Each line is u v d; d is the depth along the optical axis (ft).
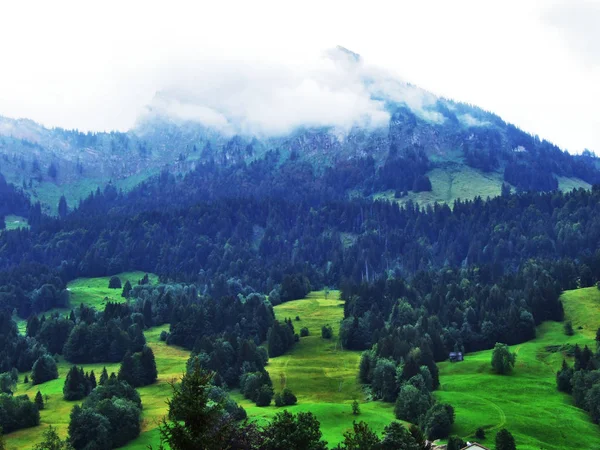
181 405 184.85
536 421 465.47
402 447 323.78
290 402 539.70
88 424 434.30
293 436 286.05
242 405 551.59
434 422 446.60
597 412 469.98
